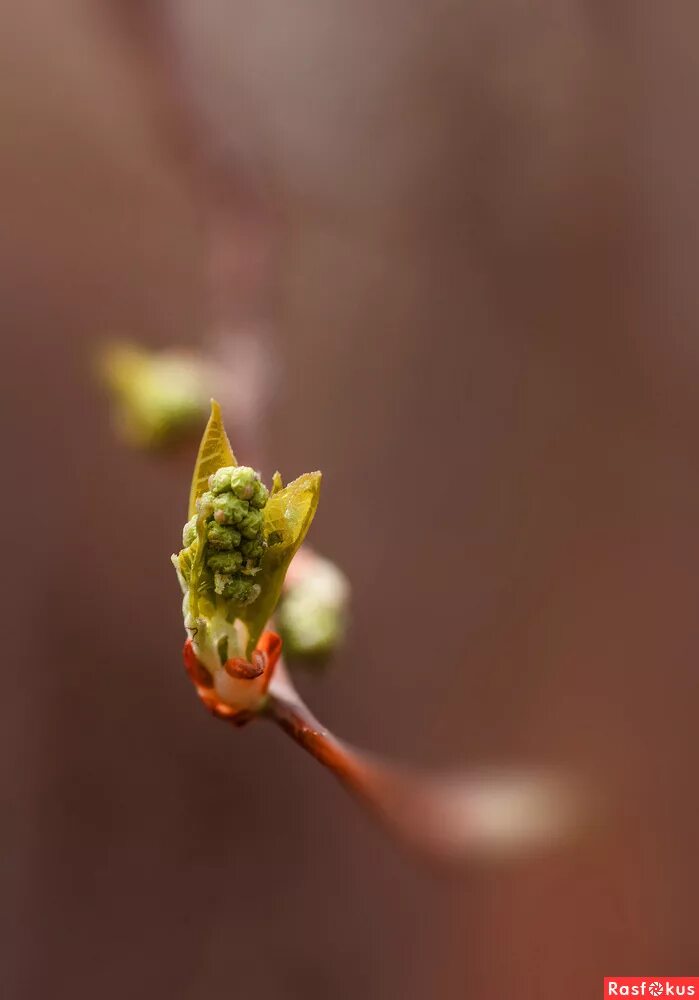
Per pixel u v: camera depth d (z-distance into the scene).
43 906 0.33
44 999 0.33
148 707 0.34
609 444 0.34
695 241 0.32
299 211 0.32
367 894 0.33
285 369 0.33
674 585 0.34
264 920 0.33
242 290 0.25
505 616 0.34
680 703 0.33
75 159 0.34
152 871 0.34
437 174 0.33
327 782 0.34
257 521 0.18
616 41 0.31
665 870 0.29
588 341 0.33
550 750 0.32
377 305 0.34
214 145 0.25
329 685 0.33
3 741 0.34
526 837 0.20
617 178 0.32
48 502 0.35
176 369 0.23
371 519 0.34
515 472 0.35
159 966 0.33
